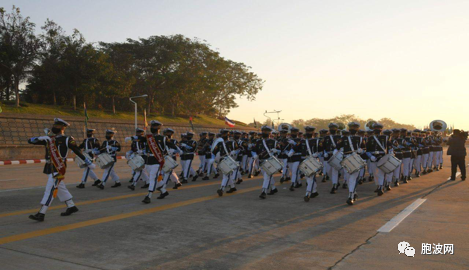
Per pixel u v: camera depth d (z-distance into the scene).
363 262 4.80
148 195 9.07
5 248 5.30
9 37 37.81
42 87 49.34
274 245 5.57
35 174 16.47
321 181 14.34
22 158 28.11
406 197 10.10
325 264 4.74
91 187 12.09
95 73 44.31
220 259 4.91
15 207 8.45
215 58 63.91
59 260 4.80
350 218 7.46
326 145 12.02
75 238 5.85
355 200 9.64
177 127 53.25
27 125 34.53
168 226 6.69
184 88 59.53
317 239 5.91
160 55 56.91
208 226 6.73
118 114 51.84
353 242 5.73
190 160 13.53
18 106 39.22
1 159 26.48
